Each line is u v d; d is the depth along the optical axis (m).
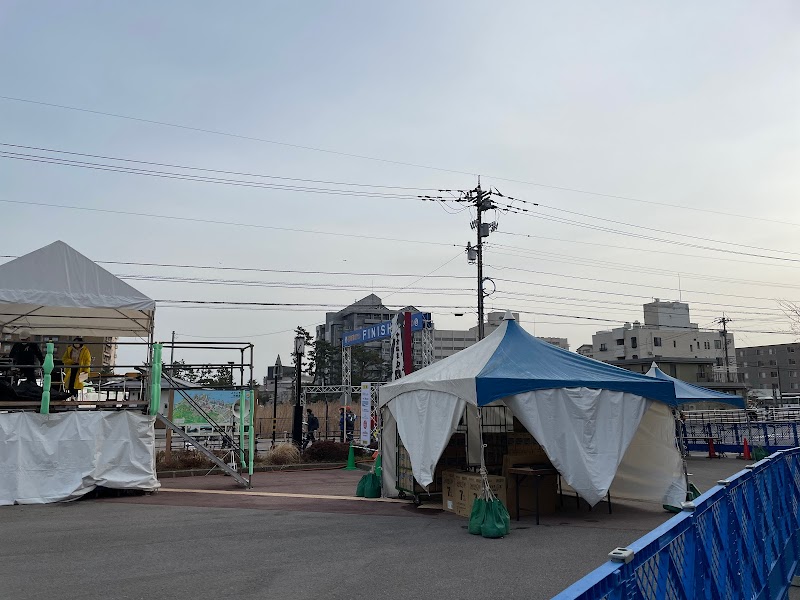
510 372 9.81
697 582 3.53
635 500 11.28
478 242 28.67
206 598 5.89
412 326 21.81
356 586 6.27
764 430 22.95
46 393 12.72
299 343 25.17
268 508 11.52
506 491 10.17
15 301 12.79
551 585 6.27
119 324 16.80
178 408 19.25
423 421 10.91
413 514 10.74
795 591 6.74
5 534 8.99
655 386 10.52
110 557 7.53
